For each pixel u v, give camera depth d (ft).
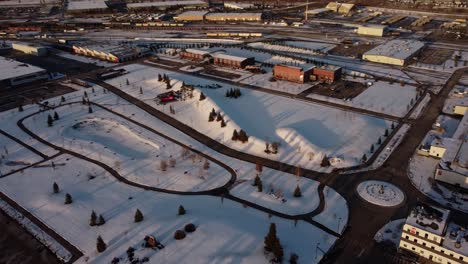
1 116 424.05
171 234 240.12
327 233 244.01
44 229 250.57
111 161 329.93
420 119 402.11
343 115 406.62
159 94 477.36
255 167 320.09
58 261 224.53
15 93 495.00
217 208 267.18
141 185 296.92
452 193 280.51
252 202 274.98
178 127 394.73
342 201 274.98
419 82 507.30
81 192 287.89
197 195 284.20
